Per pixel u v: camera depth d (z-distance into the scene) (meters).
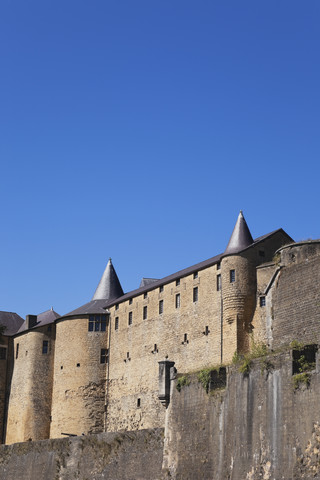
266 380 43.88
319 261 55.28
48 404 95.81
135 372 87.31
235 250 75.75
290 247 59.78
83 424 91.06
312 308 54.97
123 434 60.53
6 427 100.62
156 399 83.06
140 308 88.69
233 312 74.25
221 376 49.72
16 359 101.62
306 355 42.69
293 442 40.84
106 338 93.38
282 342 57.44
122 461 59.59
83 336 93.94
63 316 96.38
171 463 52.03
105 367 92.44
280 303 58.69
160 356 83.88
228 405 47.09
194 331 79.50
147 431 57.69
